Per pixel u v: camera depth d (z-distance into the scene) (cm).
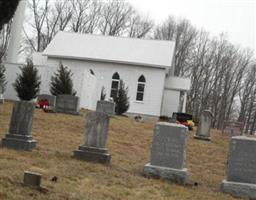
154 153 1438
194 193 1276
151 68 4675
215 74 9462
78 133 2292
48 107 2984
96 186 1163
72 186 1105
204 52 9569
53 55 4744
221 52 9669
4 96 3706
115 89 4700
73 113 2952
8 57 4191
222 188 1358
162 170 1410
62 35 5106
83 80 3609
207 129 2812
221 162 2125
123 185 1235
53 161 1391
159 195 1188
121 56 4775
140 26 9238
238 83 9625
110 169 1425
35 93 3478
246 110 9669
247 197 1325
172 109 4856
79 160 1495
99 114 1545
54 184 1078
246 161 1359
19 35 4212
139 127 2884
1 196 891
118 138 2341
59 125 2427
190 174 1659
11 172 1088
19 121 1551
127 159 1761
